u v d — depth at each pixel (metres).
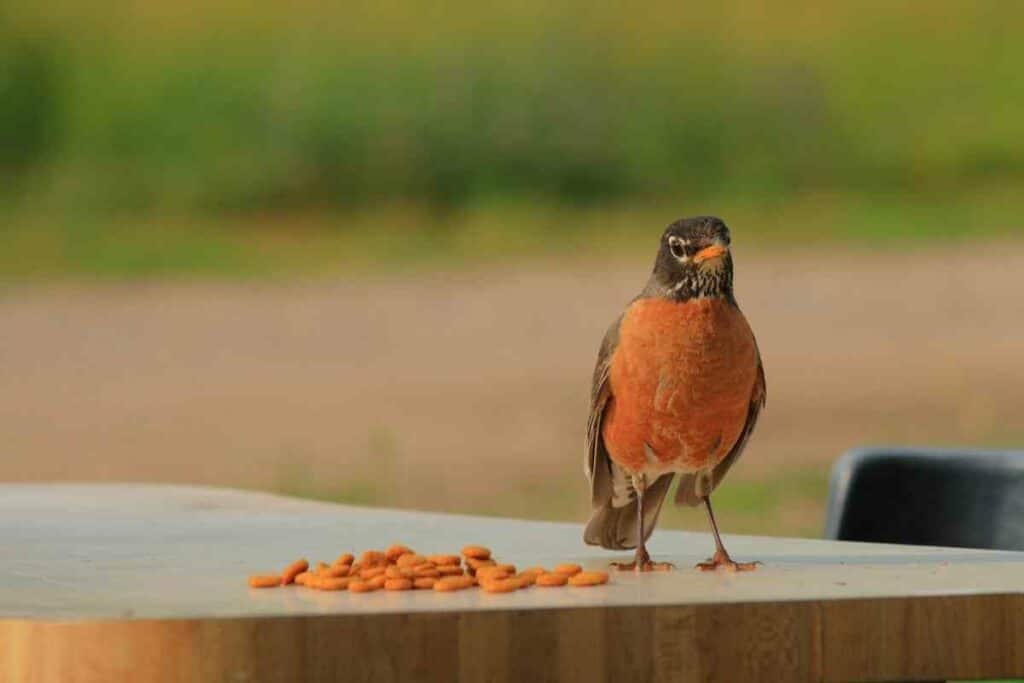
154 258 29.12
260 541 4.94
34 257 29.00
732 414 4.63
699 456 4.70
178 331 24.72
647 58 36.66
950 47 38.44
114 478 17.42
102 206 31.88
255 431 19.41
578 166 34.25
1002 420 19.19
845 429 18.67
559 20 37.28
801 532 12.83
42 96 35.16
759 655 3.51
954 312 25.05
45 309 26.11
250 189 32.66
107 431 19.53
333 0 37.25
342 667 3.34
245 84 35.22
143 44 36.34
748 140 35.62
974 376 21.28
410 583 3.81
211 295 27.08
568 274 28.48
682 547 4.94
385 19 37.06
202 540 4.95
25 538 4.97
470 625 3.38
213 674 3.30
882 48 38.06
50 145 34.50
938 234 30.92
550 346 23.81
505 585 3.73
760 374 4.68
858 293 26.39
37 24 36.22
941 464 5.36
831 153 35.62
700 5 37.97
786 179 34.81
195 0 37.31
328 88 34.84
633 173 34.44
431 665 3.37
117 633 3.30
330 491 16.47
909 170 35.22
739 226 31.88
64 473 17.67
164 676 3.30
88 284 27.70
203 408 20.59
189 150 33.84
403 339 24.25
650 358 4.55
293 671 3.32
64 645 3.30
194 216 31.67
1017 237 30.61
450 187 33.44
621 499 4.91
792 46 38.06
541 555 4.75
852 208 33.06
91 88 35.34
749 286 27.06
